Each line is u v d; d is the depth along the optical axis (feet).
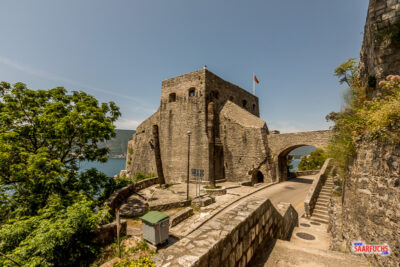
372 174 13.88
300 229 27.50
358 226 15.89
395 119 11.28
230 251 9.85
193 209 40.24
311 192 38.93
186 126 79.05
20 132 33.40
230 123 77.41
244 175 71.36
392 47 15.02
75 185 35.94
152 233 22.43
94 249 19.69
